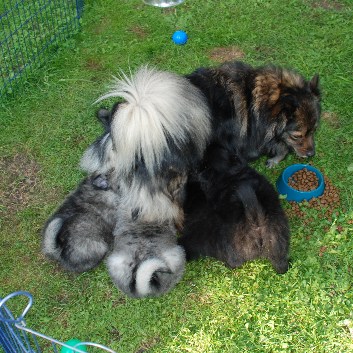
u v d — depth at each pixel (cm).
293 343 171
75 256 185
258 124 193
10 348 150
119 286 181
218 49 258
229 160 191
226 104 194
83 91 244
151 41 262
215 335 174
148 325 179
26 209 209
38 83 247
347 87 237
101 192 192
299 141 197
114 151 182
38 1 277
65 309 185
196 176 190
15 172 220
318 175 205
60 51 259
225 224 180
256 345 171
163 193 186
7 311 140
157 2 277
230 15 271
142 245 182
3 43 261
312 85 194
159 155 177
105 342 178
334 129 224
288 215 199
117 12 275
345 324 173
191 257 189
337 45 254
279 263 182
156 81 178
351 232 194
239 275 187
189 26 267
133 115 173
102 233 190
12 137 229
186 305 183
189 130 180
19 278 192
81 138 229
